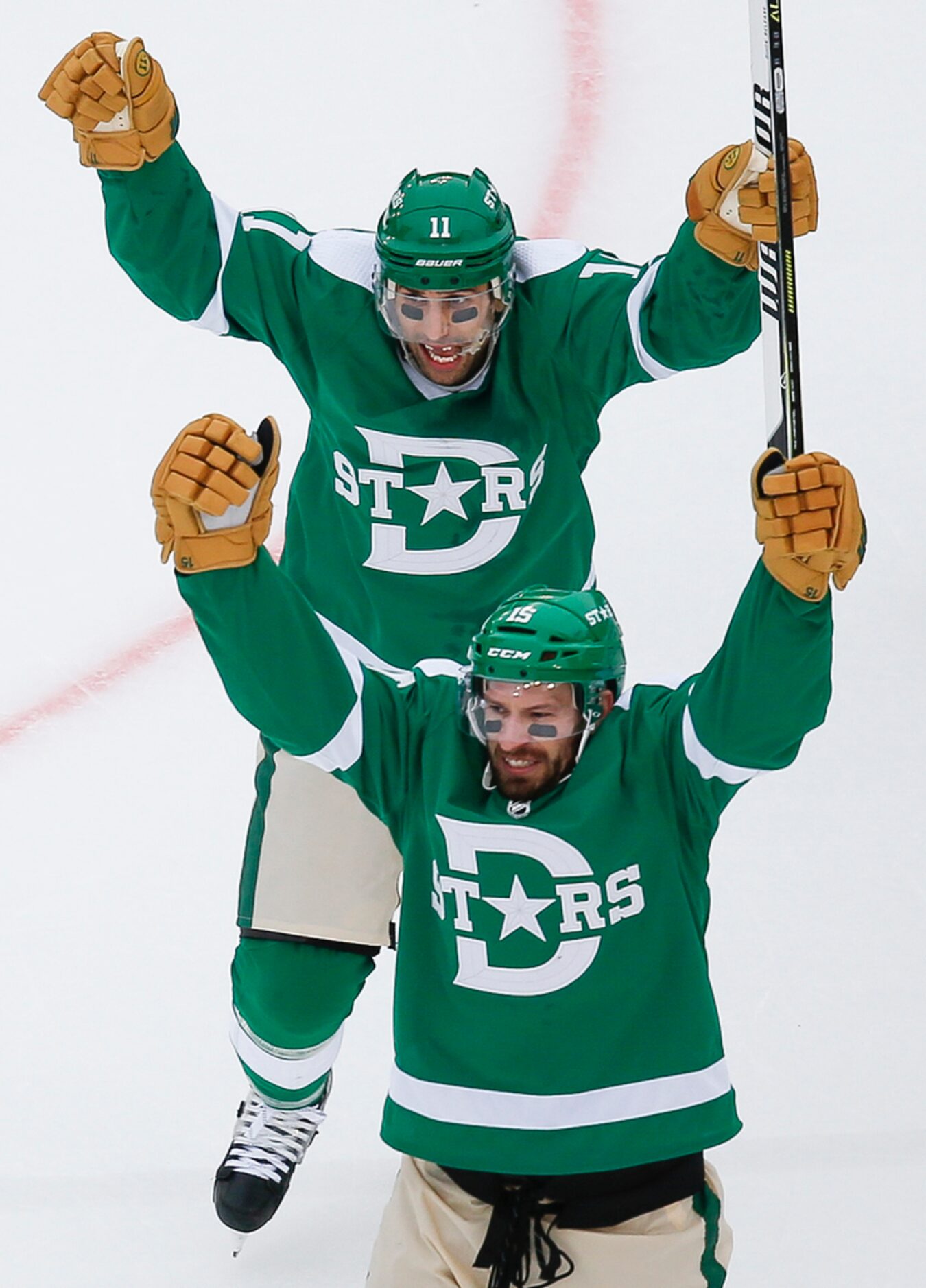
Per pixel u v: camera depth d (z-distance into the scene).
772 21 12.16
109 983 17.41
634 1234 11.29
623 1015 11.23
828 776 18.72
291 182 27.50
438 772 11.51
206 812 19.03
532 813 11.30
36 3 30.70
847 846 18.02
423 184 13.43
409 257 13.19
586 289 13.99
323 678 11.25
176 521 10.66
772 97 12.08
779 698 10.87
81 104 13.64
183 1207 15.35
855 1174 15.23
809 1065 16.19
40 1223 15.16
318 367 14.05
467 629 14.19
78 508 22.73
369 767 11.59
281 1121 14.89
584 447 14.45
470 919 11.29
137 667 20.67
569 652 11.19
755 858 17.97
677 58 28.94
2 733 19.92
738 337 14.01
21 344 25.09
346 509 14.21
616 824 11.27
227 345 24.98
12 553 22.12
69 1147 15.90
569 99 28.42
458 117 28.31
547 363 14.04
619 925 11.22
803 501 10.46
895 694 19.55
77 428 23.84
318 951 14.24
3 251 26.59
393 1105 11.53
